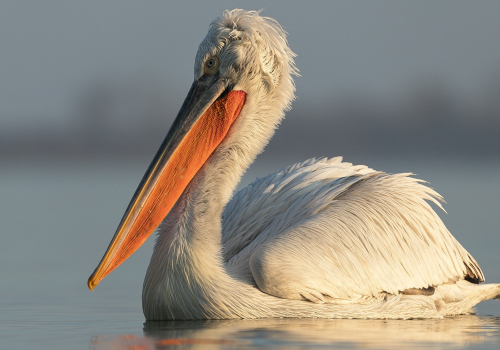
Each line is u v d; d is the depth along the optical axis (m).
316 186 13.15
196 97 12.02
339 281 11.88
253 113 12.16
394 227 12.89
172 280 11.27
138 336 10.27
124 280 16.50
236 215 13.06
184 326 10.88
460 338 10.41
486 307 14.13
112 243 11.20
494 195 38.34
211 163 11.78
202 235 11.33
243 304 11.35
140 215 11.41
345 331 10.63
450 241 13.74
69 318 12.05
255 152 12.21
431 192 14.01
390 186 13.54
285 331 10.47
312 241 11.98
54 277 16.77
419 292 12.86
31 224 28.39
